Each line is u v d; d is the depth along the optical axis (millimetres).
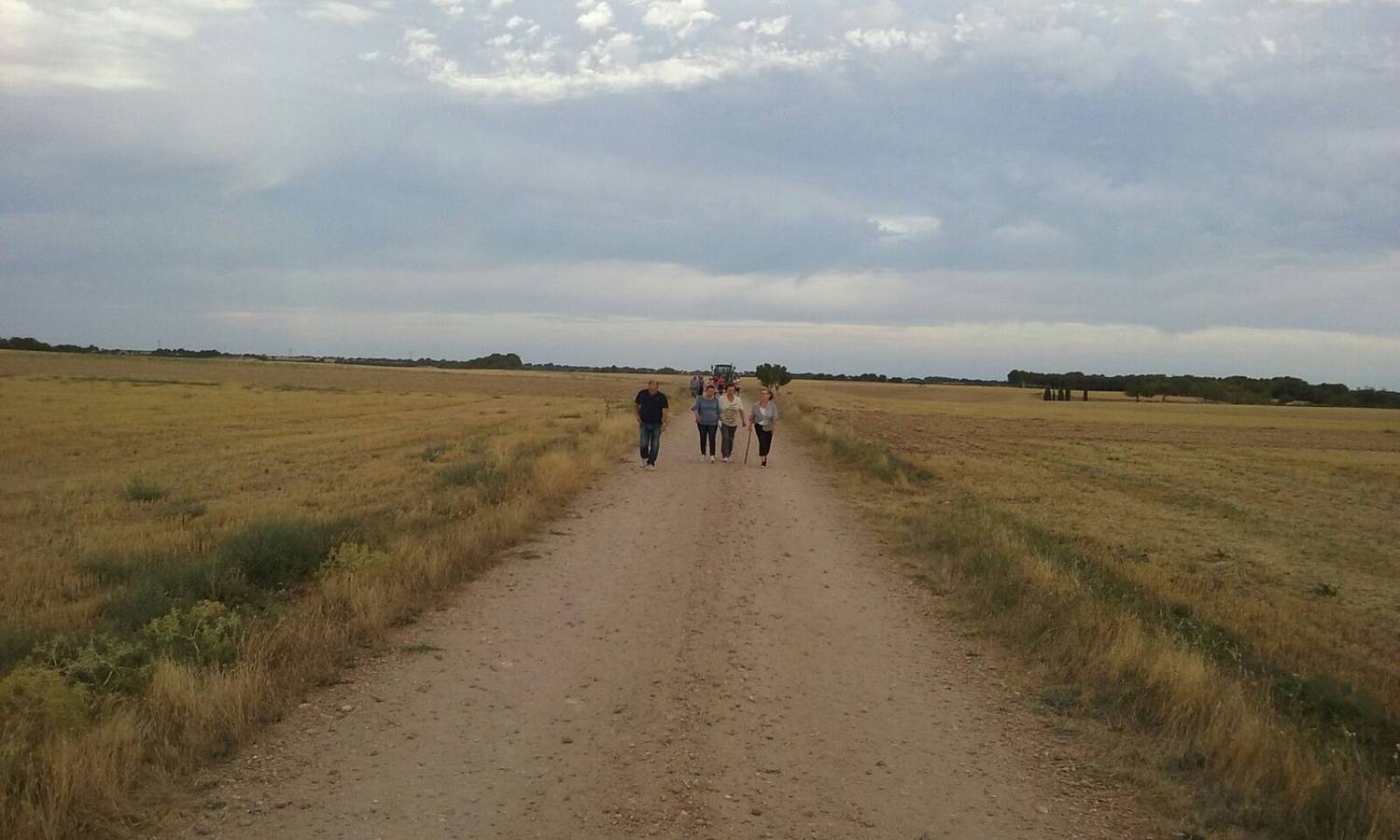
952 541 12305
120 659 6449
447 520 12898
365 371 156125
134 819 4617
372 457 25594
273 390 74812
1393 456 47000
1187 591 12016
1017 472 28219
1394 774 6020
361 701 6422
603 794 5035
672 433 35562
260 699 6055
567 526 13945
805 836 4625
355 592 8531
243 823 4621
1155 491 26188
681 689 6852
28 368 104500
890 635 8492
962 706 6625
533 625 8492
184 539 12406
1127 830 4785
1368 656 9977
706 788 5156
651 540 12961
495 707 6352
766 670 7363
